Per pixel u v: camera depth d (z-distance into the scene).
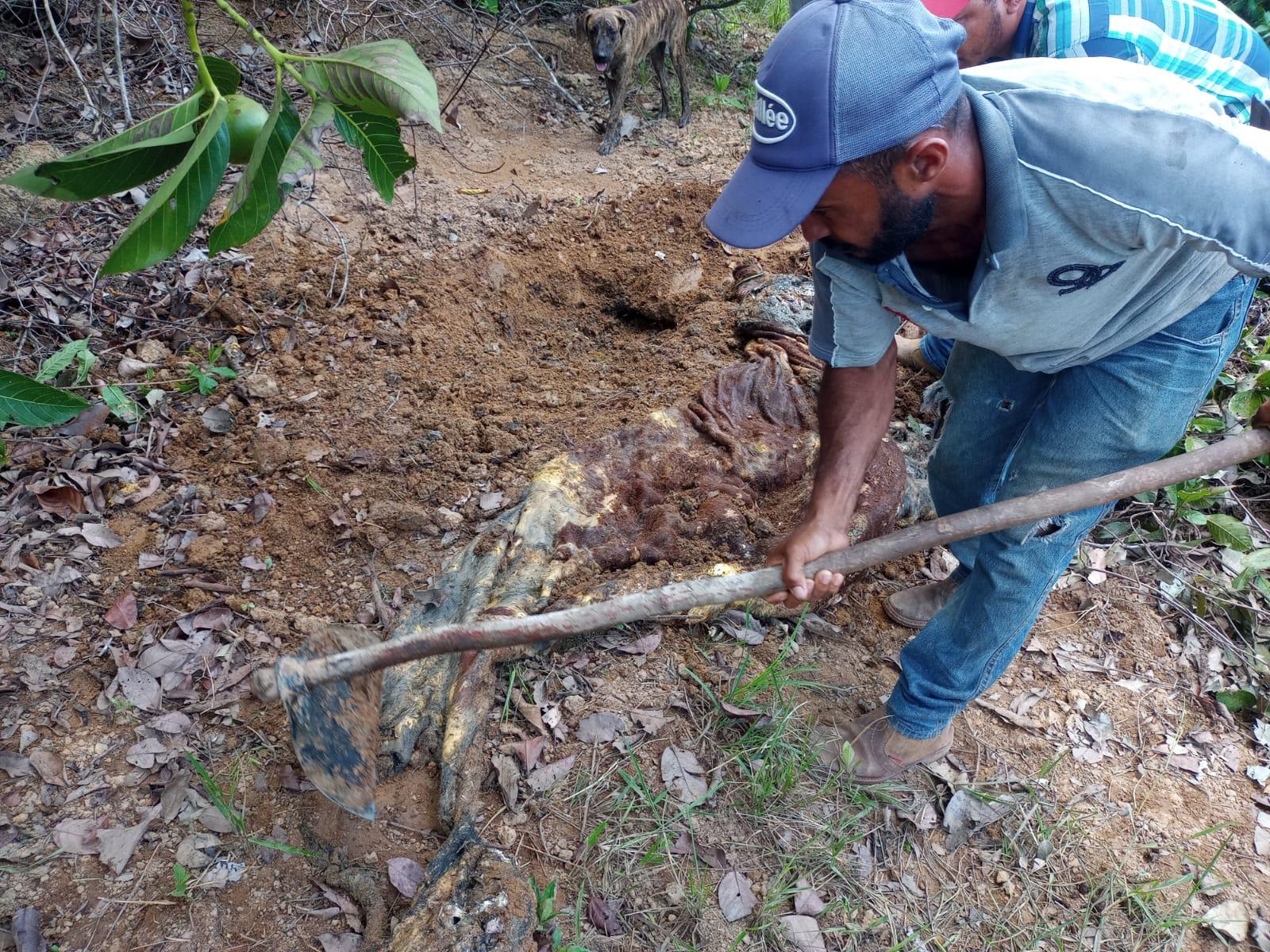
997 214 1.65
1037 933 2.33
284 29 5.16
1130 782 2.70
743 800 2.51
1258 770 2.77
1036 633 3.12
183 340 3.62
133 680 2.55
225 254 3.99
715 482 3.20
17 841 2.21
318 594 2.91
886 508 3.16
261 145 1.25
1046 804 2.61
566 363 4.20
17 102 4.27
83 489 3.03
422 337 3.93
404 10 5.64
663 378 3.87
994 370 2.47
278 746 2.47
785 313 4.03
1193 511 3.47
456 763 2.39
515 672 2.66
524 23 6.32
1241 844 2.57
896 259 1.81
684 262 4.74
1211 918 2.39
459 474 3.34
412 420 3.51
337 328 3.85
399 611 2.87
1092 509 2.19
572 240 4.79
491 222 4.68
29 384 1.67
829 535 2.12
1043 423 2.21
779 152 1.58
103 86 4.41
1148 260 1.80
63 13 4.59
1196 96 1.65
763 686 2.73
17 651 2.58
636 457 3.23
